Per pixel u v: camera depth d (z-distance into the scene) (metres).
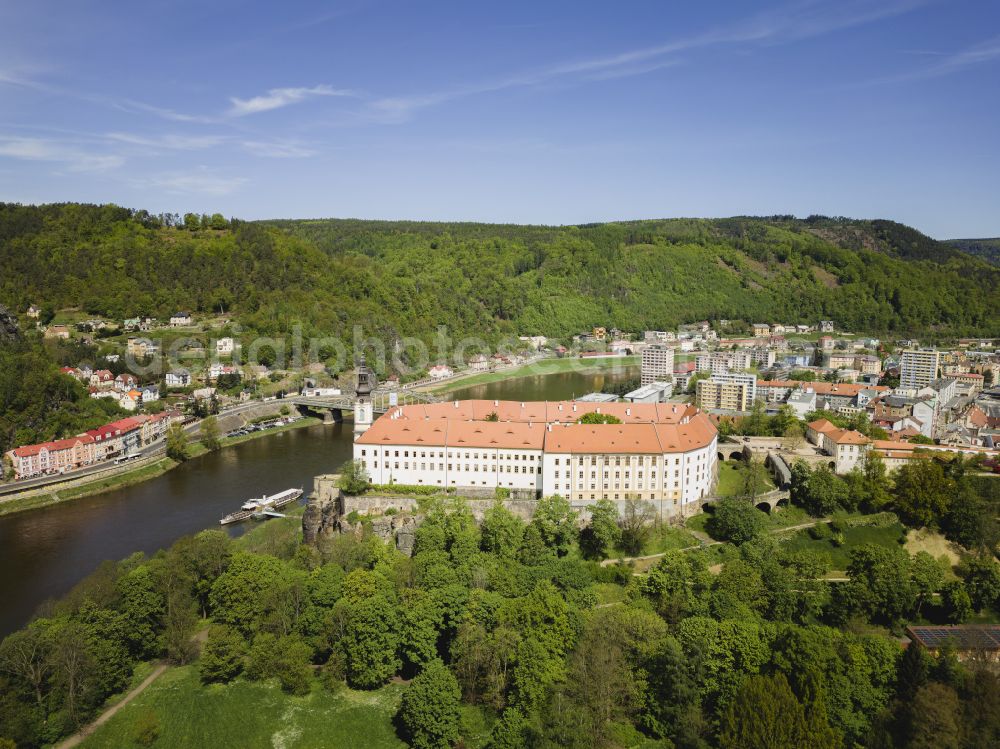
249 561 194.62
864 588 189.00
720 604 180.12
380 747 146.00
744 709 135.62
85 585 184.50
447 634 177.75
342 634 173.62
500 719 146.62
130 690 163.75
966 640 175.25
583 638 161.75
